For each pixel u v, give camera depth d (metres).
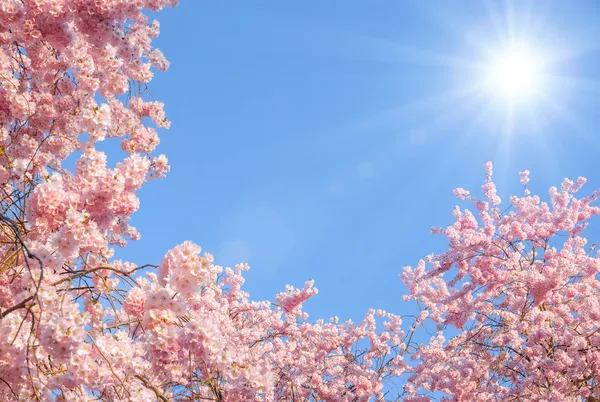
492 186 9.18
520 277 7.79
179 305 3.54
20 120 5.64
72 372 3.44
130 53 6.21
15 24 4.96
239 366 4.32
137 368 3.72
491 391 7.51
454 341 8.74
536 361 7.13
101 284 4.36
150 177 5.70
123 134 6.35
